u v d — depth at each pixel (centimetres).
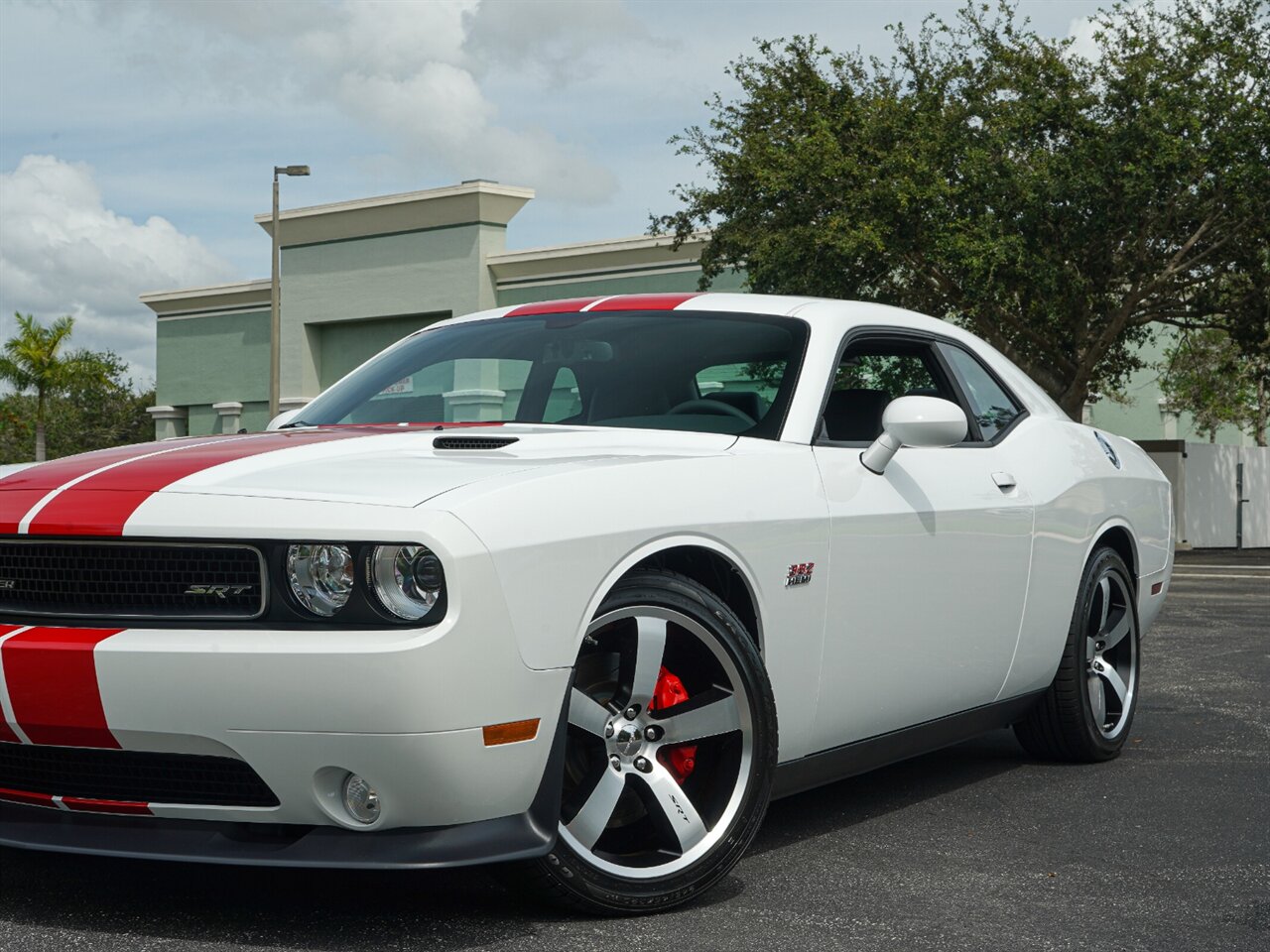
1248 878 331
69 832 277
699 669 310
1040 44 2036
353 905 293
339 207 3353
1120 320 2047
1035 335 2120
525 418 366
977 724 424
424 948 266
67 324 4675
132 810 274
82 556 274
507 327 405
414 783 257
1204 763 478
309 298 3475
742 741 310
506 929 279
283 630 260
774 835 369
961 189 1944
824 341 375
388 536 256
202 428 3769
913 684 376
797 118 2064
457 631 254
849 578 345
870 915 295
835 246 1883
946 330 441
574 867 282
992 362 456
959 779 447
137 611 270
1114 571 482
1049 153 1983
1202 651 801
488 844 268
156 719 260
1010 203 1948
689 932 281
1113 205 1914
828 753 355
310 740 255
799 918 292
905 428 353
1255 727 548
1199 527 2442
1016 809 403
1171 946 279
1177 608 1101
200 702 257
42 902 292
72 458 316
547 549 269
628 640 296
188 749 262
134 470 290
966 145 1981
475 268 3167
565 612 272
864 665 354
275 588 261
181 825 274
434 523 257
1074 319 2106
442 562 254
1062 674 459
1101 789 433
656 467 303
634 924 286
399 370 404
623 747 296
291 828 274
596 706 290
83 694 263
